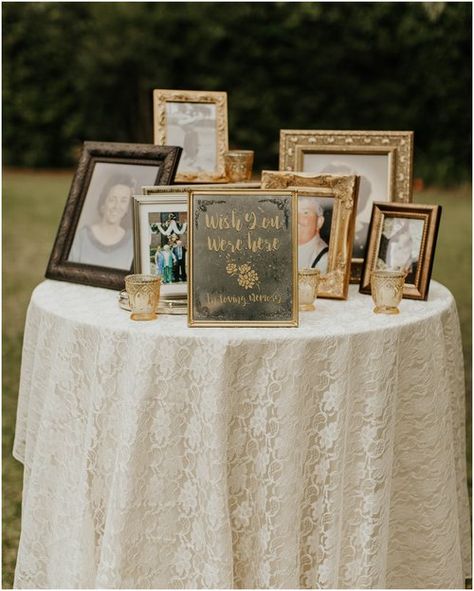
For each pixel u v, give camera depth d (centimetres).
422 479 225
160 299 226
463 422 260
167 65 1116
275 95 1077
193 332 204
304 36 1058
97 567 218
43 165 1238
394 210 251
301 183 246
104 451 213
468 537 266
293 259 213
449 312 239
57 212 958
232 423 204
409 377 219
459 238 812
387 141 267
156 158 253
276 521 204
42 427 224
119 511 204
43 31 1159
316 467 209
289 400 202
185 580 211
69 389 219
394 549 230
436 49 1042
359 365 208
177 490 209
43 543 230
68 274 257
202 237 214
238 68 1082
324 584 211
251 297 212
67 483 221
